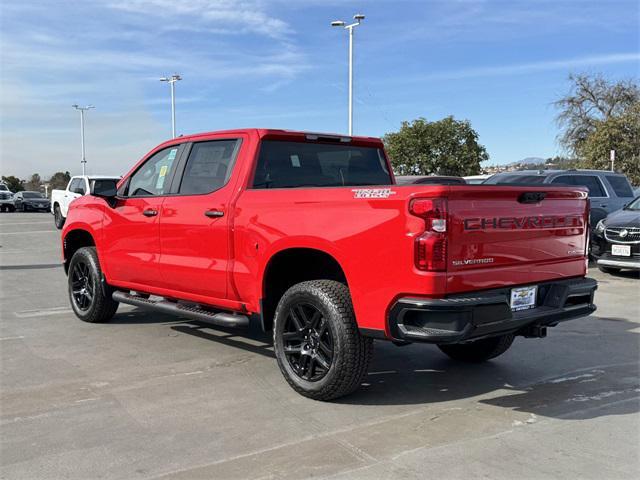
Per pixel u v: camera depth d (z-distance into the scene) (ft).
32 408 13.55
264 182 16.47
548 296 14.40
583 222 15.47
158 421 12.82
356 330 13.35
